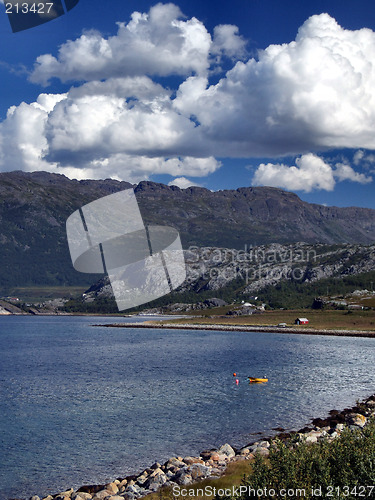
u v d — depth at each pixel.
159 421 48.34
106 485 31.31
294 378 74.31
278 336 168.50
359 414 45.56
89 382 72.88
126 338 168.75
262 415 49.94
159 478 29.84
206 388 66.50
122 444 41.03
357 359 99.50
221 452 36.31
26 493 31.55
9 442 41.88
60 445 41.00
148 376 78.31
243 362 96.00
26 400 59.34
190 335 180.38
